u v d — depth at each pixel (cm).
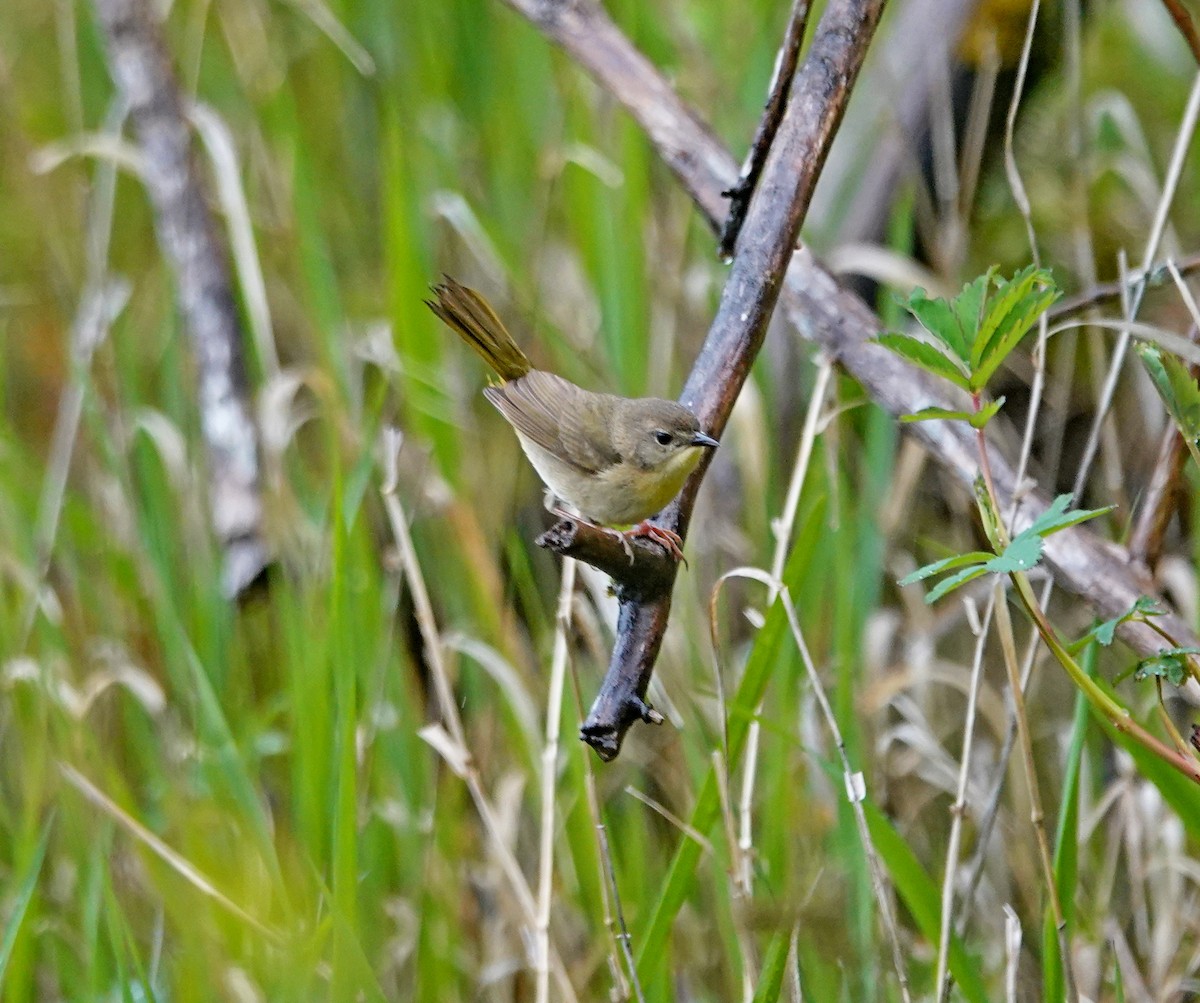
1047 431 1002
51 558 967
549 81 1083
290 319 1114
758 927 624
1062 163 1063
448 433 942
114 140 1046
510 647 887
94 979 728
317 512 932
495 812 828
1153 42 1115
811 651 835
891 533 898
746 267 565
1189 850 826
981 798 816
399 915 821
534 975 803
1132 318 664
